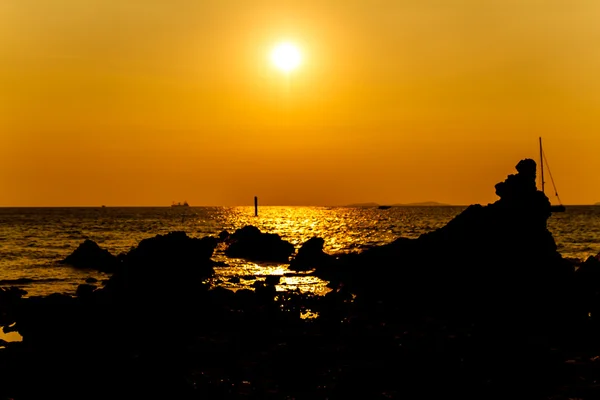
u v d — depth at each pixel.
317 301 37.56
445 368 22.88
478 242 40.44
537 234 39.91
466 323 31.78
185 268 45.00
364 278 43.56
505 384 21.03
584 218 181.00
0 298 38.53
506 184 41.53
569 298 35.78
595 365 22.94
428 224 150.25
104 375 22.84
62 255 67.75
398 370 22.77
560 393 20.08
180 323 31.86
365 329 30.12
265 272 53.06
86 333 29.64
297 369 23.39
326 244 85.19
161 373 22.91
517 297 36.44
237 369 23.52
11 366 24.03
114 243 87.25
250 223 161.75
